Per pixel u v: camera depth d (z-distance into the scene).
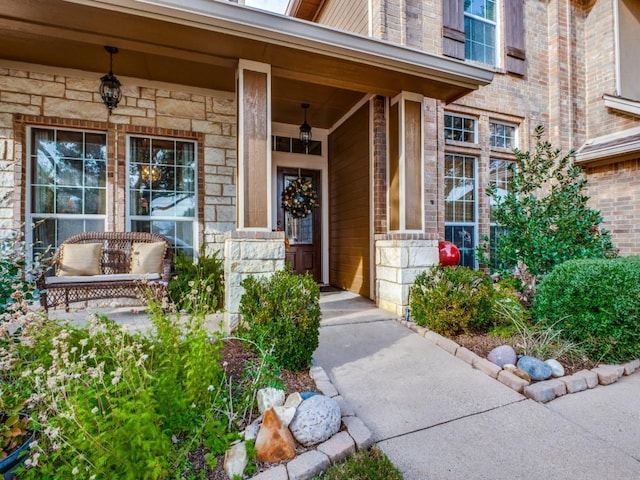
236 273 3.17
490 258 5.32
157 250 4.25
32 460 1.34
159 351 1.94
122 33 2.93
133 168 4.67
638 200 5.50
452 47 5.27
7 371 1.79
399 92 4.20
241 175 3.31
